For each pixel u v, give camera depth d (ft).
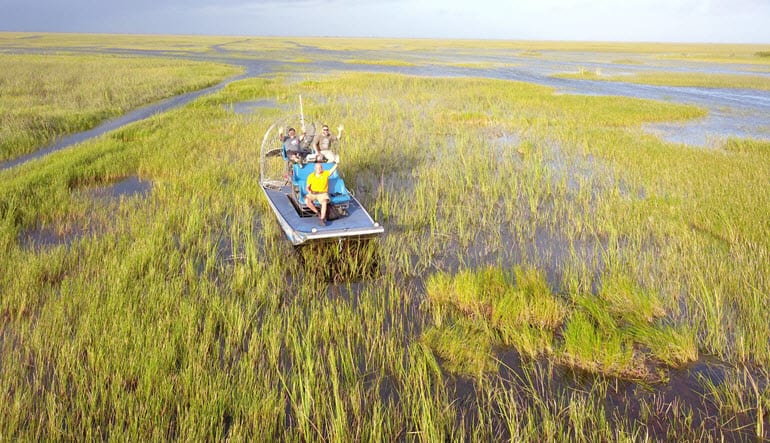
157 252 30.22
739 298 25.18
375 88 117.50
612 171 51.01
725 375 20.31
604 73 185.78
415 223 37.47
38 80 118.32
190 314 23.25
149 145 56.85
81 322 22.50
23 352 20.98
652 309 24.58
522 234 35.88
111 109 83.82
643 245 33.17
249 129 67.05
